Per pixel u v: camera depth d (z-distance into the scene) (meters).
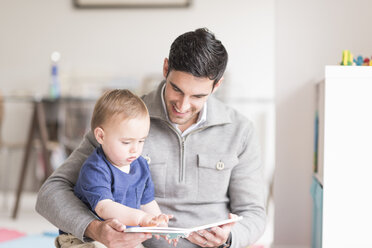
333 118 1.22
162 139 1.28
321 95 1.56
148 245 1.26
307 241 1.79
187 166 1.27
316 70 1.77
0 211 3.22
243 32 3.85
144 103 1.21
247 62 3.86
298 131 1.79
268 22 3.84
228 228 1.11
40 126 3.12
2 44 3.95
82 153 1.27
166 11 3.88
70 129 3.72
